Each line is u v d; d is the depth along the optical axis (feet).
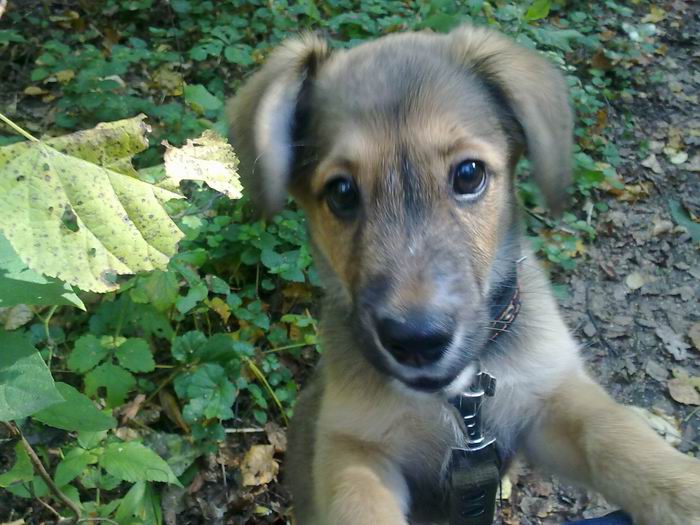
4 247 0.64
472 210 1.01
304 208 1.18
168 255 0.57
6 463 1.38
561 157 1.13
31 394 0.63
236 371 1.70
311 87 1.13
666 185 2.53
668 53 3.16
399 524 0.96
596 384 1.17
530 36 2.64
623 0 3.45
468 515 1.07
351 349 1.13
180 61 2.59
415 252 0.93
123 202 0.57
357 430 1.11
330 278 1.16
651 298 2.17
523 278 1.19
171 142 2.12
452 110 1.01
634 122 2.78
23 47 2.81
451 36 1.16
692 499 0.88
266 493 1.63
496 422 1.14
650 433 1.00
